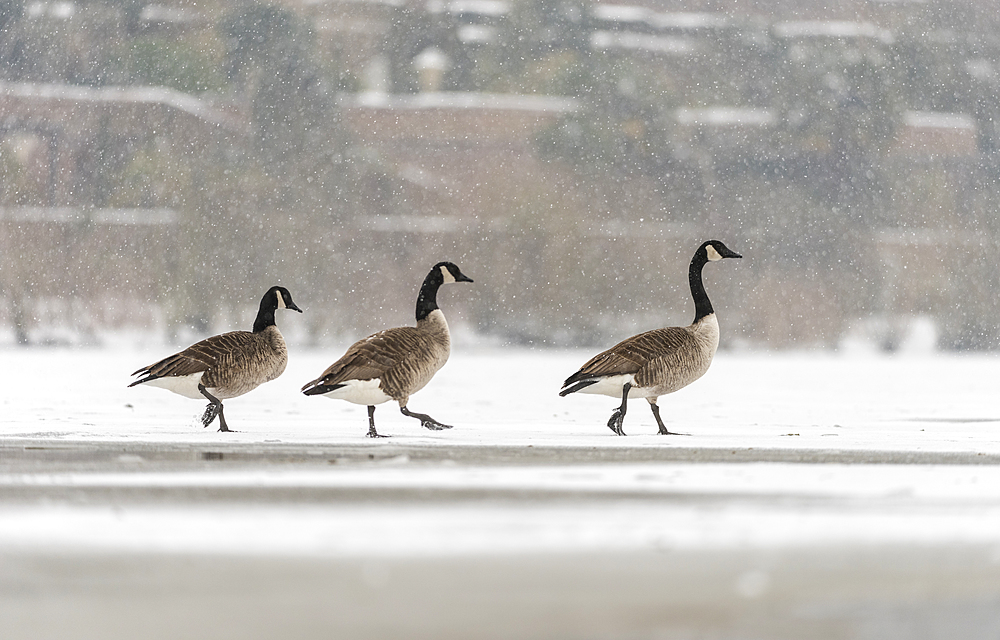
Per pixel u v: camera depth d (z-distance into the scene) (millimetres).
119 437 14344
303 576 5871
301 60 83812
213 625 5000
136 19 88875
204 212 78188
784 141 88875
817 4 100750
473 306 81688
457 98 90750
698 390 31188
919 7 95688
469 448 12953
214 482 9414
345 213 81812
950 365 53719
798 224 86625
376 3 95875
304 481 9523
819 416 20562
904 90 92250
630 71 89375
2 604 5328
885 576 5957
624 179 87125
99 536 6832
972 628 5070
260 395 25828
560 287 81688
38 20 88250
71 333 77312
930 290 86625
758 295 85062
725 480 9719
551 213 82438
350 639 4789
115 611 5223
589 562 6211
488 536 6906
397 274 81750
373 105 89688
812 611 5316
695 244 84938
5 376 34438
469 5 97125
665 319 83312
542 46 95312
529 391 28953
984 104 93312
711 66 95062
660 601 5445
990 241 88250
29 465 10773
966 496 8758
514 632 4922
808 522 7457
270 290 16438
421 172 88500
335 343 76938
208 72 86000
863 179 88438
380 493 8766
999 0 95812
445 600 5434
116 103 81750
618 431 15625
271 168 81750
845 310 85688
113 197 80062
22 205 80812
